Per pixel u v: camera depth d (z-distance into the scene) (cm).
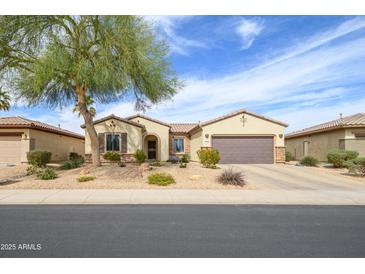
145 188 1115
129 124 2327
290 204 883
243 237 550
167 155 2586
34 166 1642
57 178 1327
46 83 1409
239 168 1872
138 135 2331
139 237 545
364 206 860
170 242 518
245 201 912
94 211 764
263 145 2258
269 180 1380
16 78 1423
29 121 2288
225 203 890
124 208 805
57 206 827
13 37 1258
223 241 526
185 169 1622
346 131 2114
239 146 2248
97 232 574
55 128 2762
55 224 630
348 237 553
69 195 966
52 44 1183
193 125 3153
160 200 909
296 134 3027
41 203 867
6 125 2128
